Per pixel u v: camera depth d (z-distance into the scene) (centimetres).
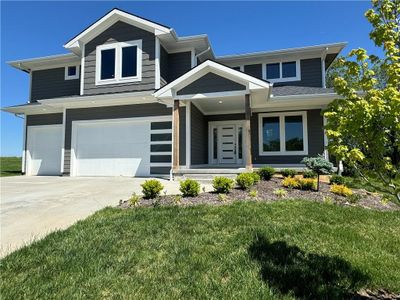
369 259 354
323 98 1137
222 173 989
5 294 269
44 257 352
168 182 969
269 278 297
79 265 328
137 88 1268
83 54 1359
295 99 1148
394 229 479
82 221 504
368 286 298
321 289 281
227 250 367
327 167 766
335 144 276
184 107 1127
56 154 1426
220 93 997
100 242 395
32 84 1652
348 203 638
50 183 988
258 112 1366
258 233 419
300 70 1427
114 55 1320
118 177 1193
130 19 1295
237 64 1503
